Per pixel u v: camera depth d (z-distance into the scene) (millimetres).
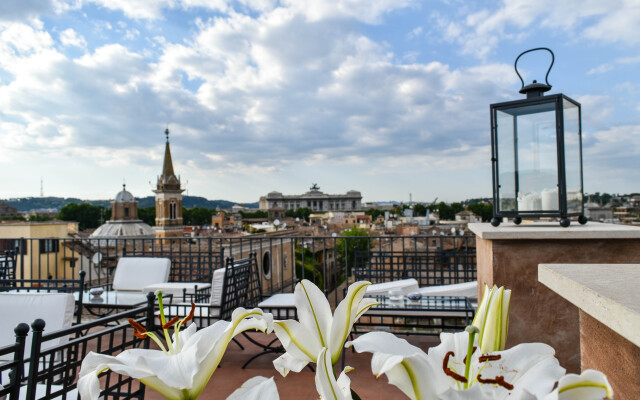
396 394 2920
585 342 1170
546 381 418
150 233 61344
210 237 5703
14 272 4680
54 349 1479
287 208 169875
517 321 2842
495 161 3305
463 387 430
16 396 1328
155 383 474
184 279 5785
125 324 1755
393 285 4398
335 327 521
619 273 1146
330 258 32156
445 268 5523
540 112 3135
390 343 468
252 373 3391
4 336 2191
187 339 603
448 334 546
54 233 20469
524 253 2850
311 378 3279
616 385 959
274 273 27578
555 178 3113
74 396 1778
